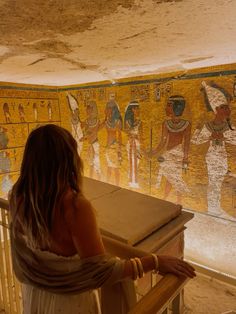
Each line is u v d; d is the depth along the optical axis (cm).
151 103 409
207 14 162
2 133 446
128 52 257
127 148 452
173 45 235
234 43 231
